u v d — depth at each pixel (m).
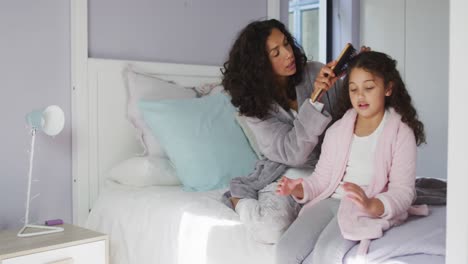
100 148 2.34
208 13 2.83
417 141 1.57
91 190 2.32
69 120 2.28
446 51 3.39
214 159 2.13
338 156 1.62
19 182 2.15
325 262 1.33
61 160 2.26
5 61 2.11
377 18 3.74
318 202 1.59
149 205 1.96
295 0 4.00
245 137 2.27
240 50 2.01
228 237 1.60
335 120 1.86
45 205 2.22
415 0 3.54
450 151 0.84
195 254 1.67
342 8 3.85
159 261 1.81
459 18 0.82
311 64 2.14
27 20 2.16
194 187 2.12
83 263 1.79
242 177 1.93
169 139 2.16
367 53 1.60
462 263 0.84
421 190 1.69
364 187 1.53
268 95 1.96
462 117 0.82
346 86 1.75
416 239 1.27
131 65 2.44
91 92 2.31
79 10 2.28
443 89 3.42
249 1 3.03
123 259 1.97
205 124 2.20
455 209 0.84
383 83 1.55
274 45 1.97
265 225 1.55
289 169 1.94
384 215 1.39
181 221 1.78
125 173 2.20
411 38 3.57
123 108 2.40
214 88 2.62
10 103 2.12
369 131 1.59
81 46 2.28
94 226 2.12
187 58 2.74
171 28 2.67
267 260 1.51
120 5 2.47
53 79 2.23
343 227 1.36
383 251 1.26
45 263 1.70
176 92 2.45
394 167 1.50
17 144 2.14
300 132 1.81
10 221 2.13
